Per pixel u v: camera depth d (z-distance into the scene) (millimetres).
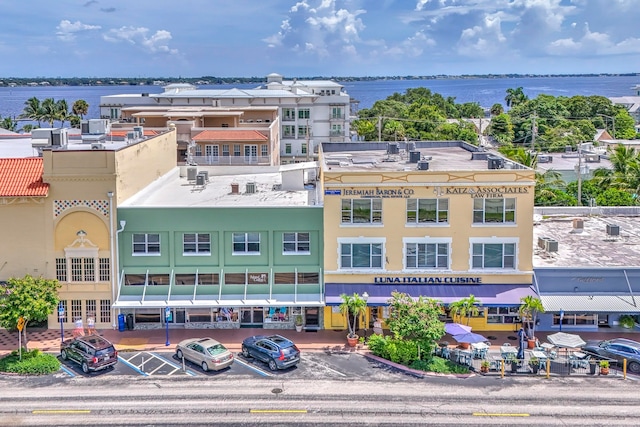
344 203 48000
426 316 43156
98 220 47906
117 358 43125
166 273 49031
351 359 44031
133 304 47500
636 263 48594
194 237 48969
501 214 47906
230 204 51531
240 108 110438
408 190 47688
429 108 189250
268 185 60000
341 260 48719
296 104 128375
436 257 48500
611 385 39812
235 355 44656
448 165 54438
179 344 43938
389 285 48594
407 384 39969
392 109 199250
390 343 44031
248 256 49125
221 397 38094
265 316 49938
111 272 48344
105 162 47375
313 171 59406
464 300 45219
